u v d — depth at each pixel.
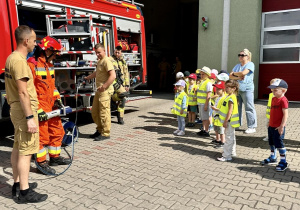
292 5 9.52
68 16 5.89
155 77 15.62
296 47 9.55
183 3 19.98
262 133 6.06
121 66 7.09
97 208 3.03
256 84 10.30
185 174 3.93
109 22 7.50
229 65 10.61
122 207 3.04
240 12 10.12
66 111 4.23
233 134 4.40
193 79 6.51
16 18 5.14
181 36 20.22
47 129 3.94
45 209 3.01
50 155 4.23
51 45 3.89
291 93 9.77
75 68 5.85
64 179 3.78
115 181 3.71
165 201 3.17
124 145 5.28
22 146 3.05
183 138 5.76
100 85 5.45
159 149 5.04
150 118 7.71
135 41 8.82
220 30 10.64
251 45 10.06
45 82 3.94
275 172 3.97
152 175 3.90
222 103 4.58
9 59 2.96
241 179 3.74
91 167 4.20
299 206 3.04
